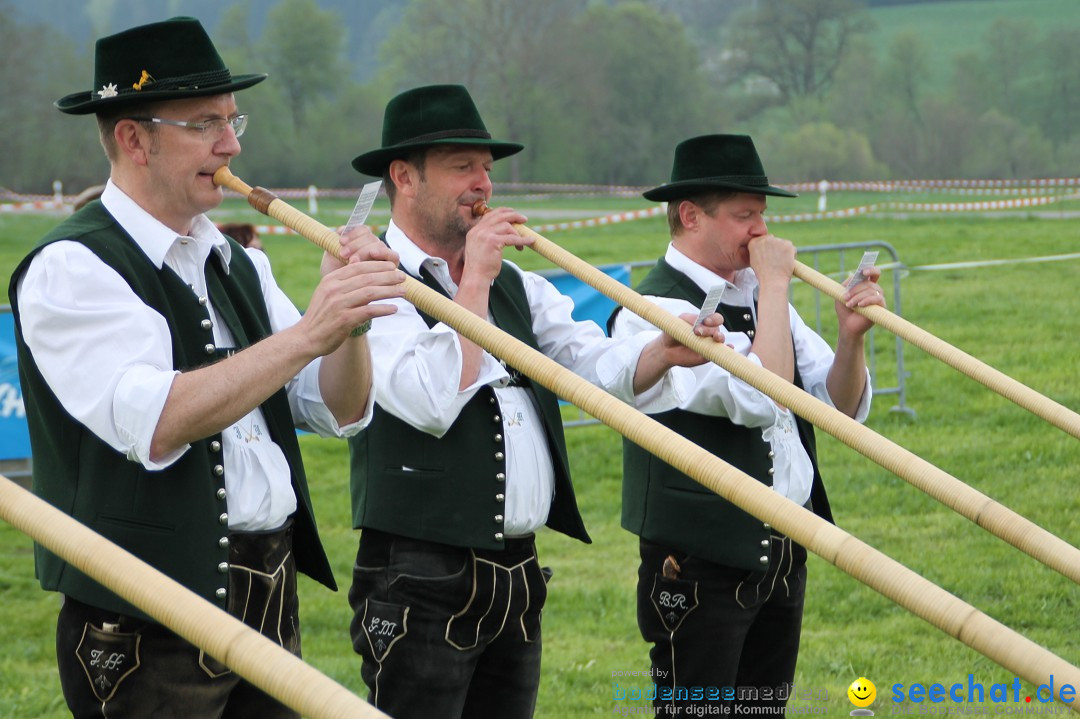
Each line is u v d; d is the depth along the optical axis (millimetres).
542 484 4051
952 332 13266
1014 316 13914
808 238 22812
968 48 49906
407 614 3867
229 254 3551
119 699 3174
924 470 3518
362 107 49094
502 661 4035
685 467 3080
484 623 3912
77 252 3162
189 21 3318
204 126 3318
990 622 2727
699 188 4664
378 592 3941
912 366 12039
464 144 4086
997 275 16422
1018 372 11648
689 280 4738
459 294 3908
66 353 3088
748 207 4680
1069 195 30672
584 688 5992
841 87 50406
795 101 51219
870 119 48781
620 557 8055
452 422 3889
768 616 4531
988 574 7281
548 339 4418
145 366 3080
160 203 3330
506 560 3967
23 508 2520
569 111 47750
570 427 10906
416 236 4207
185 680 3205
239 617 3301
